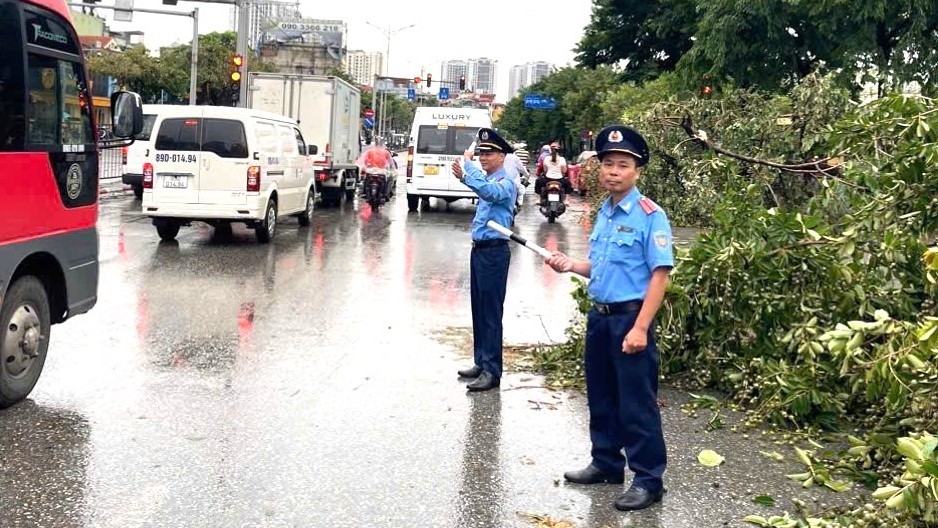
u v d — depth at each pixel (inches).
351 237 685.3
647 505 191.9
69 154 270.1
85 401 253.0
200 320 364.8
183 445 219.6
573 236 748.6
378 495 193.3
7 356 241.9
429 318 387.2
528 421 248.2
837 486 199.8
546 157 888.9
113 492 190.1
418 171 933.2
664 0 1135.0
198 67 2281.0
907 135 275.4
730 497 199.0
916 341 198.8
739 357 271.1
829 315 263.7
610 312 194.2
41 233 254.8
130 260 520.4
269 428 234.4
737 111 472.7
